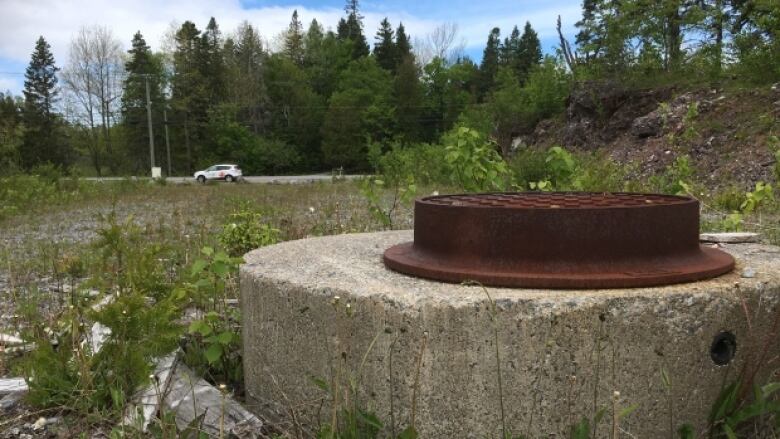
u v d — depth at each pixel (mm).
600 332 1962
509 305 1952
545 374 1970
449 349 1992
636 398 2016
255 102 67125
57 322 3561
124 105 63906
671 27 21344
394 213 10281
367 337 2129
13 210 13805
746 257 2660
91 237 9453
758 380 2195
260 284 2535
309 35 77812
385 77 68625
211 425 2381
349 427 2094
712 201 9828
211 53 68625
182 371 2859
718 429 2125
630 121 19656
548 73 27969
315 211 11922
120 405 2545
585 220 2143
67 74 60469
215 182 37656
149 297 3627
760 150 13016
